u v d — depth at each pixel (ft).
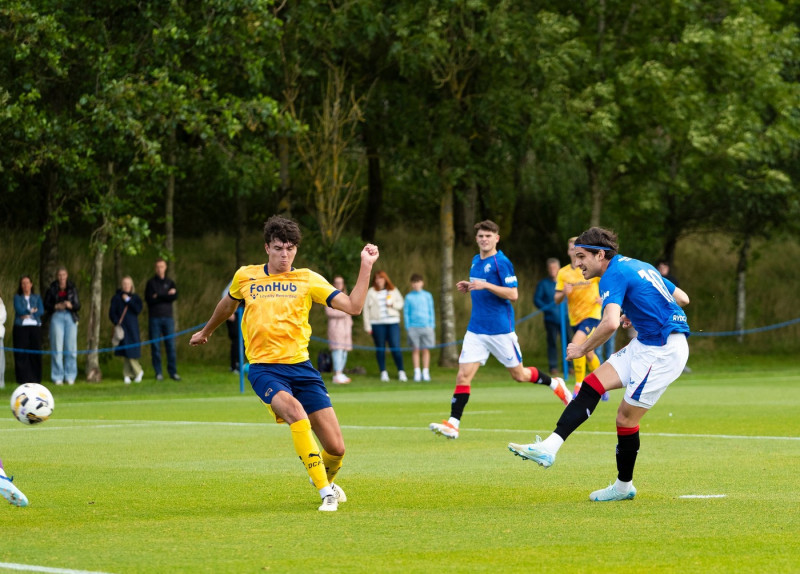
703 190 283.18
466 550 47.88
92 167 202.49
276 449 95.20
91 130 198.18
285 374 62.34
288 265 62.90
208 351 257.75
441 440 101.81
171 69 206.80
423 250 314.14
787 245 353.10
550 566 44.21
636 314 62.54
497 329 105.50
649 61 252.01
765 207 284.41
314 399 62.80
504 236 327.06
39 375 205.46
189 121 200.54
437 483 71.51
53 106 208.74
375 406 152.25
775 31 290.35
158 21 205.87
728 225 294.66
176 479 74.74
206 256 292.61
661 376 61.82
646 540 50.14
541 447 62.23
